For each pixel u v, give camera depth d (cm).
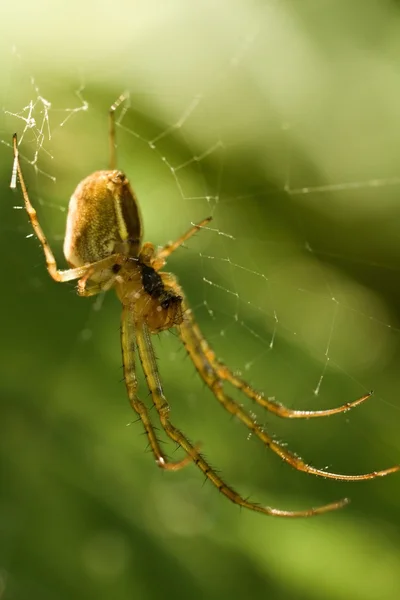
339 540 10
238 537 10
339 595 10
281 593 10
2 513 10
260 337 11
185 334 10
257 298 11
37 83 11
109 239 10
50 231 11
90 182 10
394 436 11
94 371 11
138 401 10
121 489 10
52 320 11
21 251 11
